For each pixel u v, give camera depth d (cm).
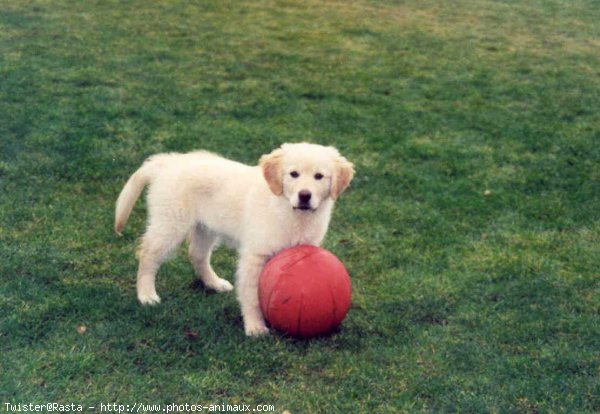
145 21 704
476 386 290
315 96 536
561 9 884
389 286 338
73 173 405
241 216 312
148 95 512
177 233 320
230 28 705
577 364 300
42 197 383
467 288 338
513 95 557
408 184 415
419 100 538
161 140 447
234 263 352
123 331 304
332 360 297
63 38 629
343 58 634
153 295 323
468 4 884
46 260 339
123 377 287
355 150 450
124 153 429
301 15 773
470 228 379
